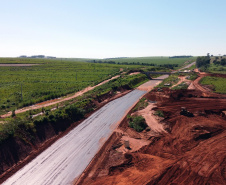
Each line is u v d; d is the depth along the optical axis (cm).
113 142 3188
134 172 2403
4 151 2634
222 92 6469
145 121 3969
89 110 4906
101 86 7719
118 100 6106
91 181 2269
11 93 6394
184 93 6431
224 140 3247
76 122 4091
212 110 4631
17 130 3041
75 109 4369
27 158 2742
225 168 2492
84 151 2920
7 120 3766
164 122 3969
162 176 2317
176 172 2398
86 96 5766
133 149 2952
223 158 2712
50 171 2453
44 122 3547
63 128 3766
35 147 3027
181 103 5262
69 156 2789
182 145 3086
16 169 2494
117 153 2848
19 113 4388
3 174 2383
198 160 2667
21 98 5803
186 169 2459
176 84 8431
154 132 3531
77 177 2342
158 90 7094
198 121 3988
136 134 3509
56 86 7806
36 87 7462
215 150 2933
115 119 4288
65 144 3145
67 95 6612
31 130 3234
